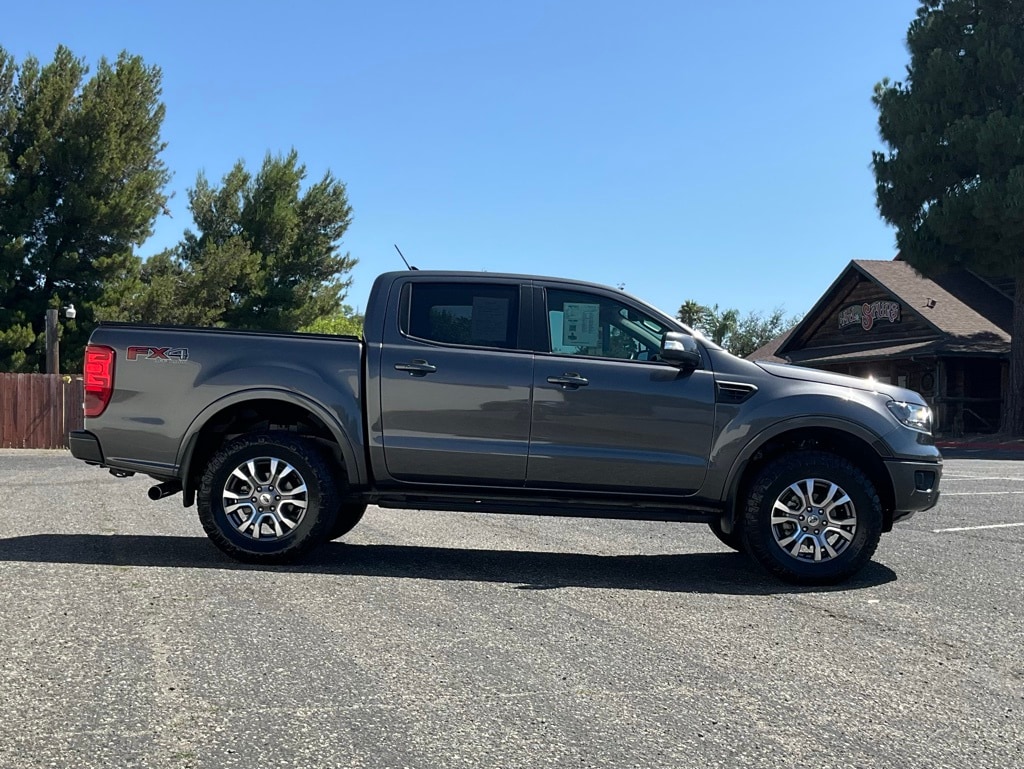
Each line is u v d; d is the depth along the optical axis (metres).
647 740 3.31
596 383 6.28
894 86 30.34
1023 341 28.30
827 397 6.29
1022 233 26.38
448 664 4.11
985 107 28.12
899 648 4.58
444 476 6.34
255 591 5.39
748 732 3.41
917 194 29.17
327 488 6.20
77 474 13.70
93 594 5.18
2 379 22.86
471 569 6.36
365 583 5.72
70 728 3.26
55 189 30.64
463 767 3.03
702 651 4.44
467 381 6.29
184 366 6.33
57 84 30.09
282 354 6.37
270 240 40.56
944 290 34.31
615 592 5.73
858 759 3.19
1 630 4.41
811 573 6.08
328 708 3.52
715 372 6.37
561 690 3.81
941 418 30.73
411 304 6.53
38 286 31.00
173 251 37.19
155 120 33.28
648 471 6.27
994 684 4.05
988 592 5.94
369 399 6.30
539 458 6.26
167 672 3.88
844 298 36.25
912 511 6.42
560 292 6.55
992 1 28.33
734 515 6.29
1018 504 10.91
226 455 6.20
